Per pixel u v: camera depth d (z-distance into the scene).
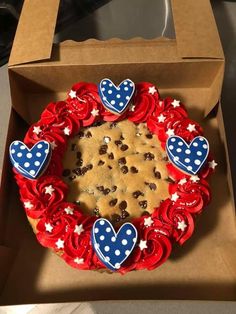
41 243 0.36
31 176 0.36
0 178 0.37
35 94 0.45
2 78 0.52
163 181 0.39
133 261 0.35
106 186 0.39
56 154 0.39
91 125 0.42
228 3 0.57
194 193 0.37
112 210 0.38
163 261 0.35
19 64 0.40
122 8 0.56
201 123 0.44
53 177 0.38
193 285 0.37
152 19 0.55
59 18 0.54
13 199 0.41
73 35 0.54
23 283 0.38
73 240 0.35
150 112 0.41
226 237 0.39
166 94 0.45
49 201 0.37
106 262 0.33
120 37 0.54
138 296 0.37
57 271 0.38
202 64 0.41
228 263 0.38
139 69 0.42
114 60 0.41
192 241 0.39
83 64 0.41
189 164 0.37
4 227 0.39
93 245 0.34
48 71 0.41
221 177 0.41
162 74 0.43
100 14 0.55
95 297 0.37
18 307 0.30
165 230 0.36
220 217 0.40
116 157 0.40
